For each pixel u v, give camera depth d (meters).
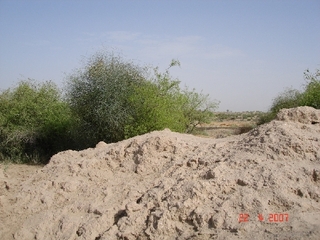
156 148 6.56
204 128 29.17
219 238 4.23
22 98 14.43
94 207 5.55
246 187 4.90
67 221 5.38
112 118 12.15
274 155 5.43
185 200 4.88
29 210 5.88
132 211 5.12
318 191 4.72
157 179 5.82
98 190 6.01
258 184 4.89
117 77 12.51
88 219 5.37
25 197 6.16
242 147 5.95
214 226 4.46
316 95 13.21
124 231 4.84
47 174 6.90
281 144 5.57
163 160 6.36
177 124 12.79
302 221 4.21
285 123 6.27
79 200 5.88
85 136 13.12
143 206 5.19
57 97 14.88
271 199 4.65
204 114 18.08
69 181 6.32
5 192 6.52
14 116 13.80
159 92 13.16
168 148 6.54
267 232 4.15
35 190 6.27
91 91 12.57
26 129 13.52
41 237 5.26
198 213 4.66
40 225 5.43
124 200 5.54
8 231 5.46
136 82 13.05
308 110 6.61
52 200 6.03
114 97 12.30
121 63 13.12
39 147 13.91
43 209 5.88
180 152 6.41
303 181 4.91
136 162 6.53
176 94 13.90
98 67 12.84
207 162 5.76
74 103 13.05
